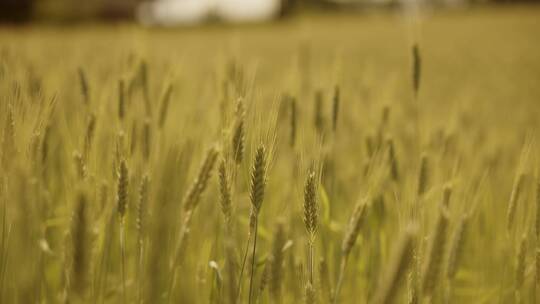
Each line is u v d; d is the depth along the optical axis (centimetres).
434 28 2634
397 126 244
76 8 2714
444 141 198
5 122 144
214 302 154
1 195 144
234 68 181
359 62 811
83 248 131
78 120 167
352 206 181
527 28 2356
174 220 162
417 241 146
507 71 920
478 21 3033
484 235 182
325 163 184
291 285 163
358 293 174
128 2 3009
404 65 932
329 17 4075
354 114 240
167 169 163
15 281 148
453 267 151
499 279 175
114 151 155
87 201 131
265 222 177
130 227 169
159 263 156
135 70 186
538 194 155
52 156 187
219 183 146
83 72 179
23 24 2561
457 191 171
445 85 678
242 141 147
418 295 145
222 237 163
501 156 230
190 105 201
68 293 143
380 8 3916
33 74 190
